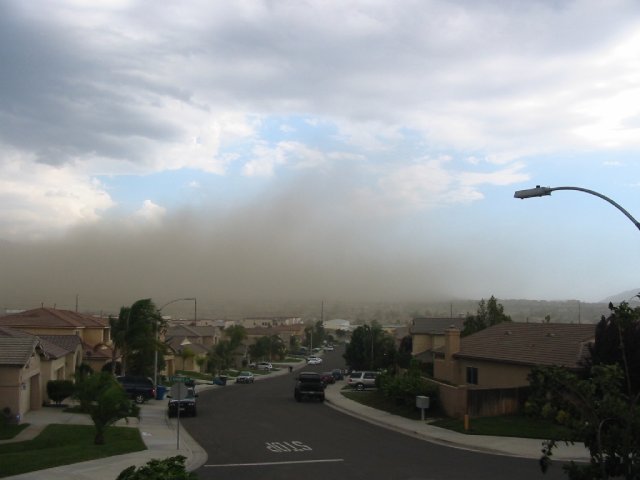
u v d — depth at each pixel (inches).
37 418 1207.6
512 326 1589.6
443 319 2984.7
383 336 3073.3
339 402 1729.8
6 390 1143.0
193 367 3447.3
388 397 1560.0
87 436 999.6
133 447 888.3
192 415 1400.1
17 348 1185.4
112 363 1915.6
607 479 346.0
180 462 405.4
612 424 340.5
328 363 4731.8
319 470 736.3
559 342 1289.4
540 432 1003.9
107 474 685.3
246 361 4200.3
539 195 650.2
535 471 717.3
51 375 1454.2
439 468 744.3
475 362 1470.2
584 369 988.6
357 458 828.6
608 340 913.5
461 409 1210.6
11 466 717.9
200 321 6742.1
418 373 1455.5
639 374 874.1
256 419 1352.1
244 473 719.1
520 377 1275.8
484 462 788.6
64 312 2413.9
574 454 840.9
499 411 1187.3
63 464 742.5
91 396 917.2
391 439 1027.9
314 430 1156.5
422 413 1219.2
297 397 1835.6
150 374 2123.5
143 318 1897.1
